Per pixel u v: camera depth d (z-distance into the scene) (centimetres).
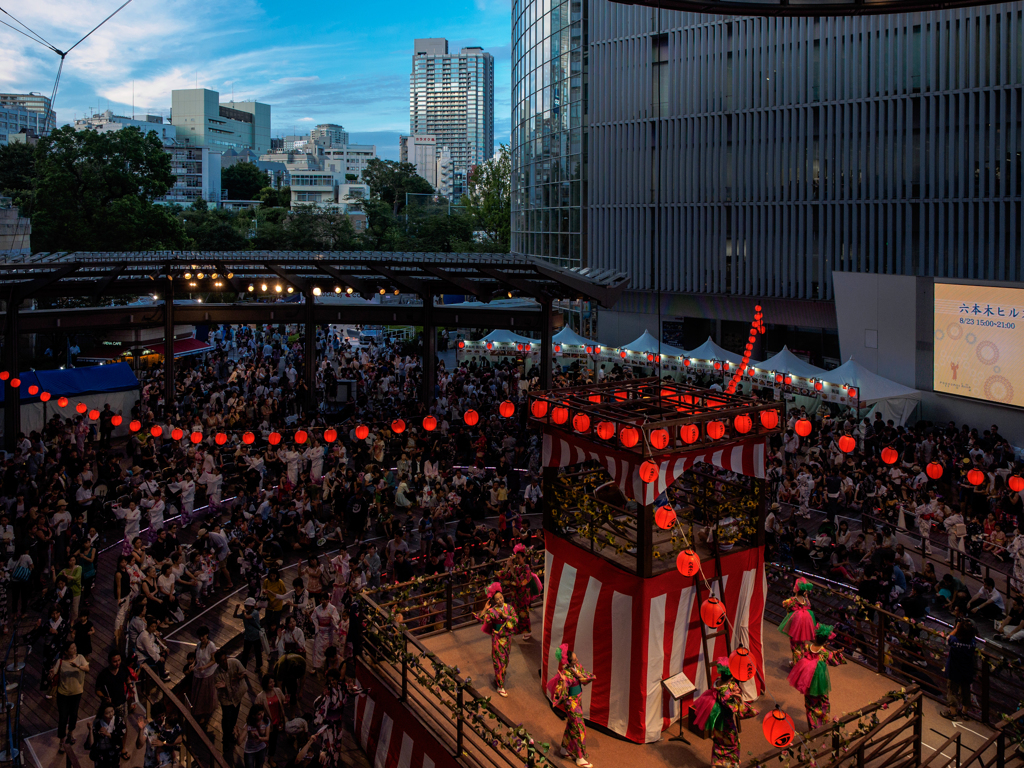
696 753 919
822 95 3531
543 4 4728
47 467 2047
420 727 993
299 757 1021
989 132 3138
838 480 1997
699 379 3155
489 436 2492
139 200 5122
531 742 820
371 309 2878
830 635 973
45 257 2298
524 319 2770
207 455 2048
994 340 2453
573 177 4538
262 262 2520
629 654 942
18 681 1227
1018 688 1203
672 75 3978
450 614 1276
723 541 1021
